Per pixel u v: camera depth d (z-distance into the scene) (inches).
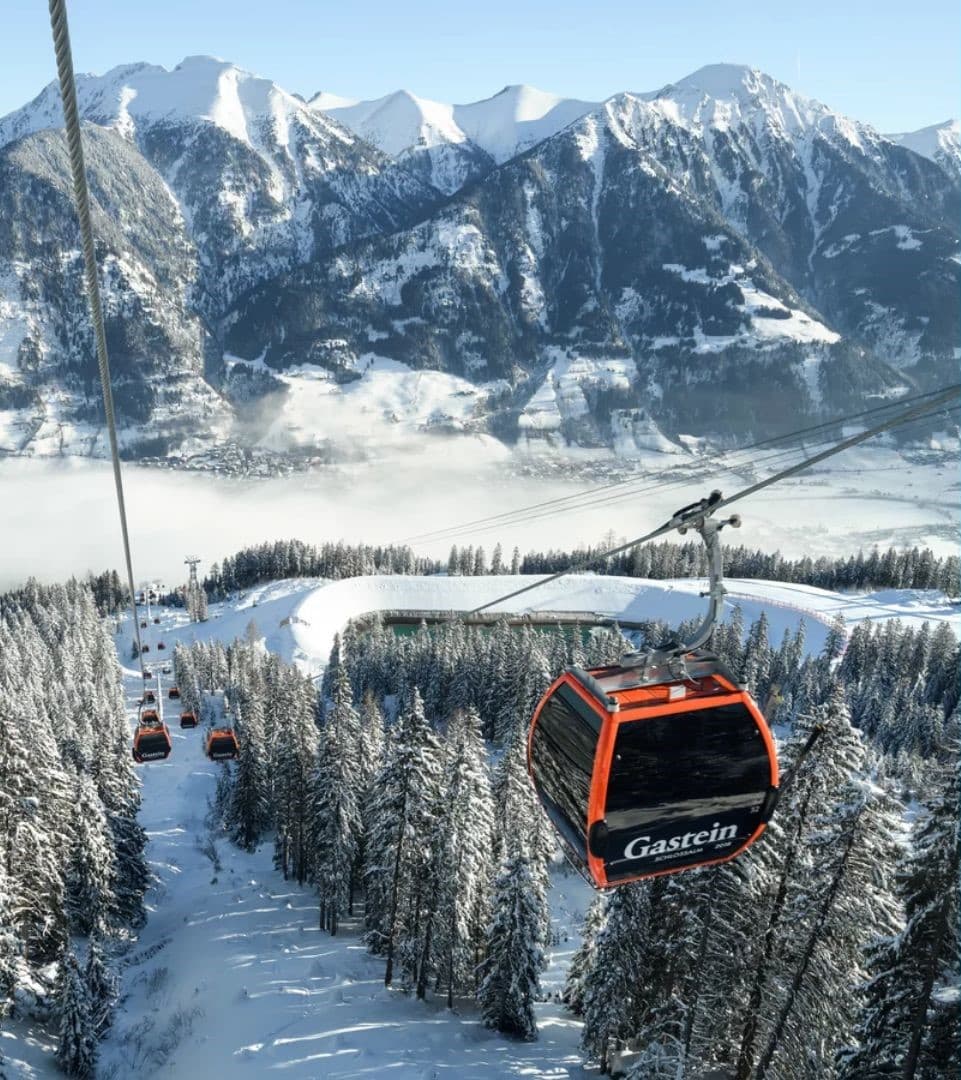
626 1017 1207.6
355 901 2194.9
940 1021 797.2
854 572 7819.9
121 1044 1508.4
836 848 908.6
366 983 1659.7
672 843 376.2
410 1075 1267.2
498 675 4057.6
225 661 5644.7
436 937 1571.1
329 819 1836.9
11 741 1540.4
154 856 2672.2
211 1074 1333.7
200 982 1680.6
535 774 430.0
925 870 791.7
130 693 5689.0
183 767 3809.1
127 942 1994.3
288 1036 1413.6
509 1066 1322.6
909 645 5059.1
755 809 379.9
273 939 1887.3
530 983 1432.1
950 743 807.7
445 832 1512.1
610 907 1207.6
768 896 1009.5
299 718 2375.7
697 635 365.1
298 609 7372.1
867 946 880.3
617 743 356.5
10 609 7047.2
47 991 1539.1
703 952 1000.9
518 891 1439.5
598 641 4921.3
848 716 952.9
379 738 2524.6
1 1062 1280.8
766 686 4564.5
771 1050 971.3
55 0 256.8
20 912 1507.1
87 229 335.0
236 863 2635.3
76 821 1815.9
